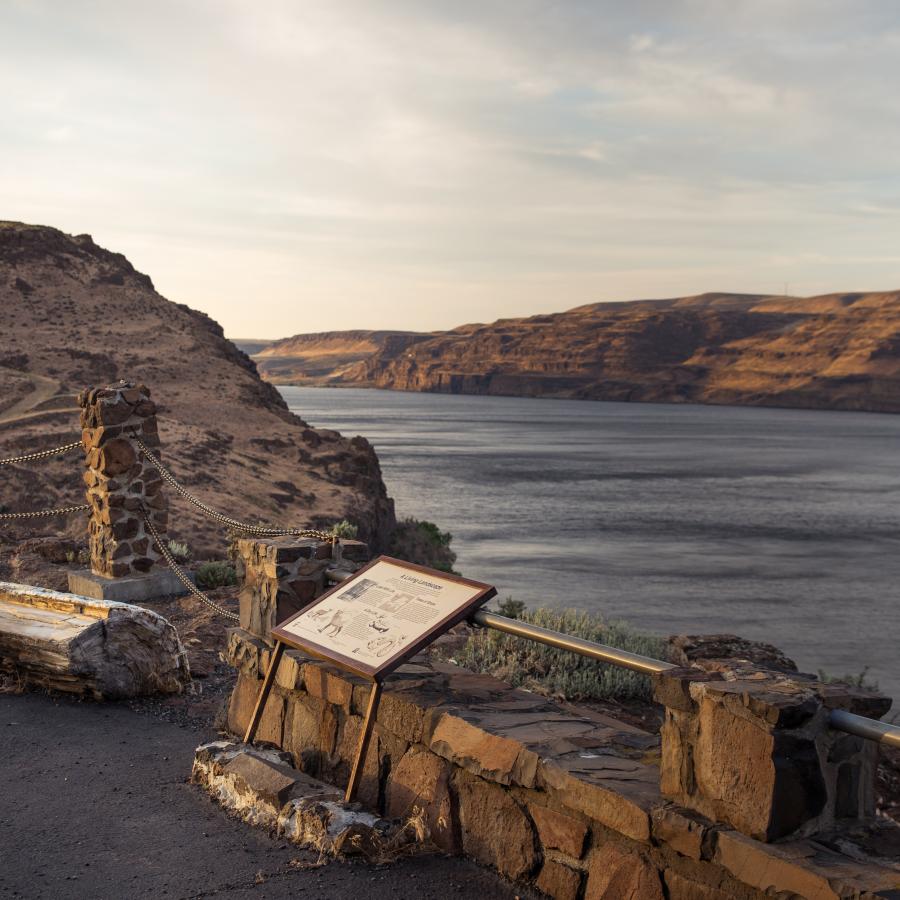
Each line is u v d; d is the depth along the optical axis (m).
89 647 7.79
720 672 4.04
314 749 5.84
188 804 5.66
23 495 44.94
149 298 109.12
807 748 3.64
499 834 4.68
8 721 7.34
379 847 4.88
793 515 103.94
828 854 3.54
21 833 5.22
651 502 111.12
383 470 136.00
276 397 99.25
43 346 85.38
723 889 3.67
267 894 4.49
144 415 12.89
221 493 49.88
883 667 47.28
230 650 6.68
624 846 4.07
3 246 106.56
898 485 141.25
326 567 6.50
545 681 8.70
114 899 4.45
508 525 88.56
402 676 5.70
